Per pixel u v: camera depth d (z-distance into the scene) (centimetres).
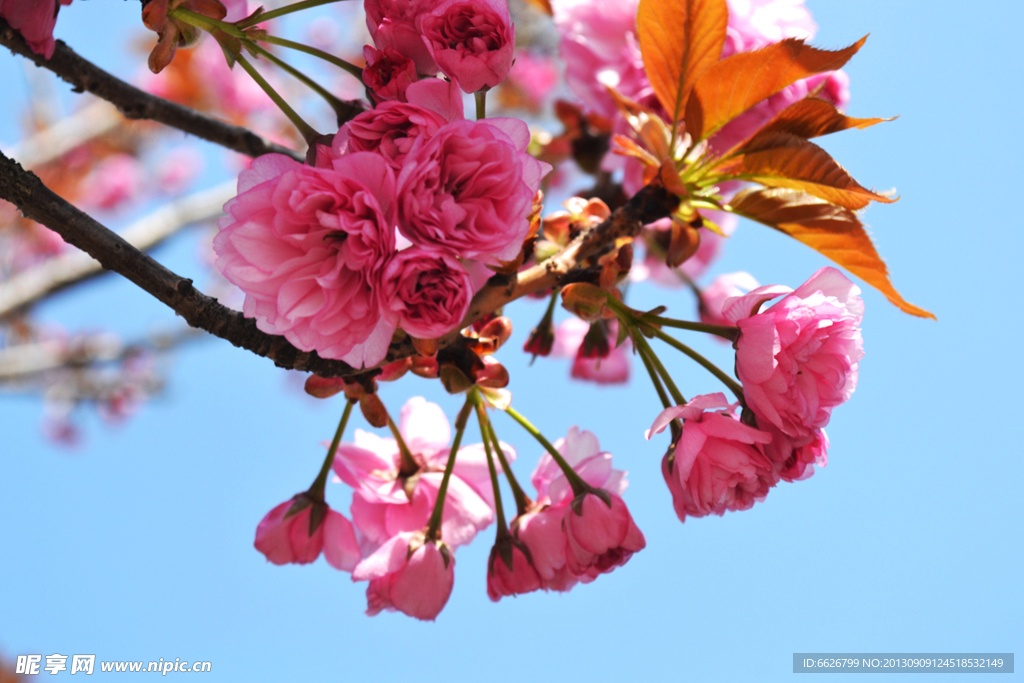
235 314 54
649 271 70
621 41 64
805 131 57
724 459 55
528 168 52
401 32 55
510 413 58
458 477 59
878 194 56
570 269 57
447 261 50
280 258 51
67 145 155
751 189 58
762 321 55
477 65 54
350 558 59
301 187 51
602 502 57
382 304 51
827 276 56
